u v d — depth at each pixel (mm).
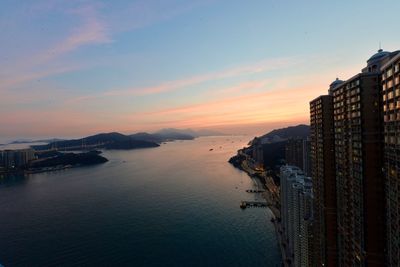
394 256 81688
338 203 137500
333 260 149000
